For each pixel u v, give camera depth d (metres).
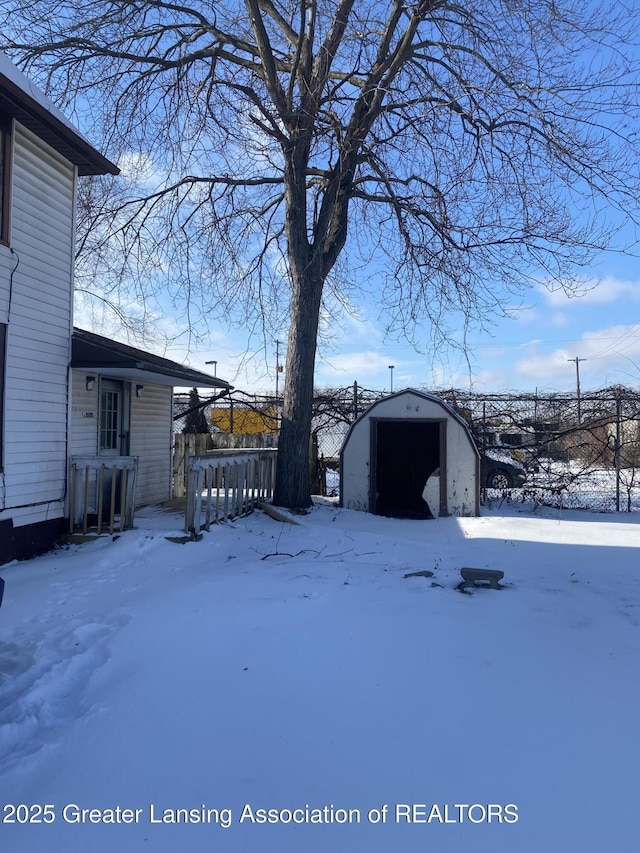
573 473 12.41
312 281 10.57
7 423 7.51
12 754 3.09
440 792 2.66
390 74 10.61
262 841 2.38
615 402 12.38
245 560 7.10
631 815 2.47
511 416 12.49
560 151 10.07
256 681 3.80
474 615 4.98
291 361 10.47
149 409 11.88
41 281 8.24
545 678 3.78
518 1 9.62
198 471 8.06
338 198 11.17
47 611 5.43
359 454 11.11
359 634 4.50
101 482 8.47
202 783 2.77
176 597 5.50
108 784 2.79
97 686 3.86
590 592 5.81
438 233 10.90
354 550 7.70
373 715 3.35
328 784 2.74
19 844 2.40
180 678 3.87
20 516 7.71
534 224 10.56
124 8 10.12
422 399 10.87
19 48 10.16
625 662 4.04
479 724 3.22
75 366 8.88
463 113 10.23
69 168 8.99
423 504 12.58
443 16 11.03
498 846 2.31
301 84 10.07
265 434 14.80
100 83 10.78
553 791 2.64
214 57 11.03
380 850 2.31
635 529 9.44
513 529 9.40
